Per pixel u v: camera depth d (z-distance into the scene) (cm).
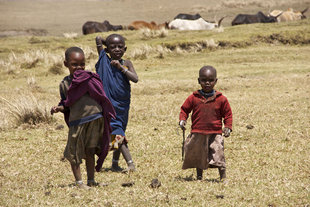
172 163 2628
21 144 3170
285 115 4022
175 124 3825
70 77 1961
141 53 8212
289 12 12812
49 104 4391
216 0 19212
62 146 3117
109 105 1970
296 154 2758
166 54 8369
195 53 8469
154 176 2328
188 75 6656
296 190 1941
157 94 5441
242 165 2539
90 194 1878
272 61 7850
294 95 5056
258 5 18262
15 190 1988
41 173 2405
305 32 9488
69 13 18738
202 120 2173
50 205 1725
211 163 2166
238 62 7775
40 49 8812
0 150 2973
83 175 2391
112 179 2239
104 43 2539
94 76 1939
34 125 3853
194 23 11369
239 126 3650
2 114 4025
